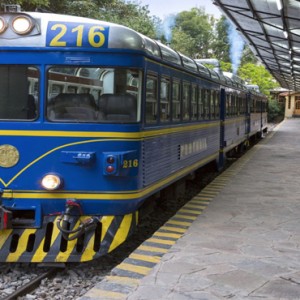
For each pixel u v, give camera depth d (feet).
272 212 25.63
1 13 18.08
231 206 27.14
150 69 20.49
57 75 18.25
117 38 18.30
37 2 40.27
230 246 19.21
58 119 18.33
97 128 18.30
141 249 18.93
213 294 14.32
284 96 195.83
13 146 18.28
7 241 17.95
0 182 18.38
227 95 44.78
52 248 17.81
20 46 18.08
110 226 18.60
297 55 69.77
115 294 14.37
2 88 18.34
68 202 18.12
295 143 77.41
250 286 14.97
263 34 57.93
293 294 14.37
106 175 18.24
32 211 18.74
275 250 18.74
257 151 62.85
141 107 19.25
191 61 29.68
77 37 18.10
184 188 33.58
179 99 26.22
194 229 21.91
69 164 18.24
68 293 16.17
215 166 41.34
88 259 17.74
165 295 14.23
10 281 17.19
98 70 18.34
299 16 43.39
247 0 41.42
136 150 19.01
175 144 25.55
